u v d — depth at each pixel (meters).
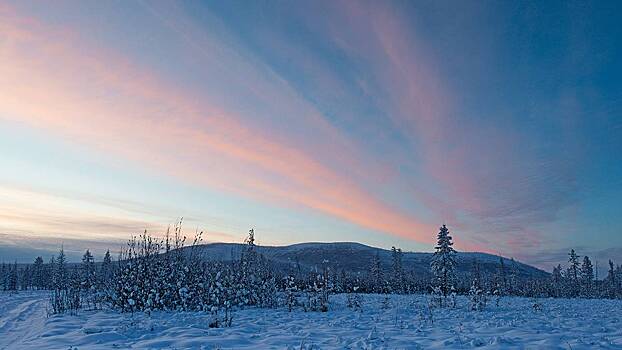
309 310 26.27
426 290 59.97
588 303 36.38
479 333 14.95
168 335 14.89
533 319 19.83
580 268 81.31
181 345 12.73
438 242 43.50
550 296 73.44
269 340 13.77
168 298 26.19
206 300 26.56
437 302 30.59
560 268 89.62
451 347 11.91
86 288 29.59
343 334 15.26
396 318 19.58
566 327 16.47
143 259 26.80
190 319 20.06
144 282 25.45
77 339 13.95
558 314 22.77
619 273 84.88
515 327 16.30
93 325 17.89
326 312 24.98
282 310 26.69
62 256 50.94
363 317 21.73
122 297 24.84
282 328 17.31
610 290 75.12
